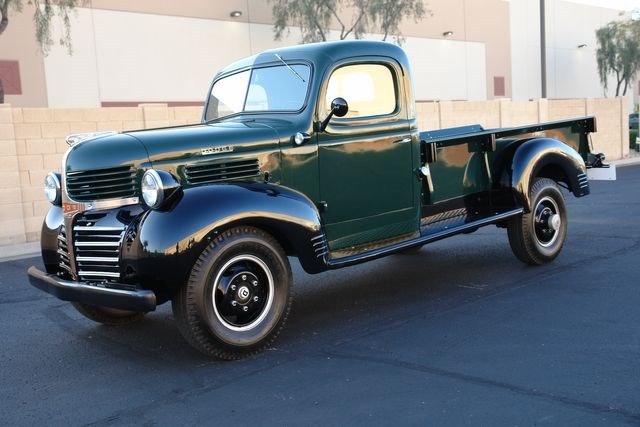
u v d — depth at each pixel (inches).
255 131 203.5
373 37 1355.8
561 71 1955.0
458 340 193.2
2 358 202.7
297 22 1227.9
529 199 269.6
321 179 214.5
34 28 963.3
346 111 204.8
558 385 156.1
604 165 308.7
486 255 316.2
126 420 152.1
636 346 179.9
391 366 175.2
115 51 1051.9
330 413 148.2
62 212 210.7
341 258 209.6
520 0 1811.0
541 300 230.2
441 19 1588.3
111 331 226.1
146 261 173.2
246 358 189.2
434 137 272.5
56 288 189.2
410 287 262.8
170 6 1115.3
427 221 254.8
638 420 136.6
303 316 230.1
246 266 188.1
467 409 145.7
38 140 471.8
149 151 187.8
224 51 1192.2
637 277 254.4
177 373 180.5
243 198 183.3
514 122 873.5
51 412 159.2
